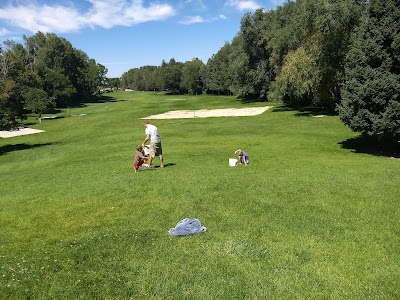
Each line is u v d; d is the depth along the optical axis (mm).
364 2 37344
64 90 106375
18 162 29969
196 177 15156
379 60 22297
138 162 18078
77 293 6633
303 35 43406
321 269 7168
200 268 7395
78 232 9961
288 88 48750
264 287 6605
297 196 11867
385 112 21344
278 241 8547
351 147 24734
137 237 9047
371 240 8438
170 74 167000
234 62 79062
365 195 11758
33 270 7578
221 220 10031
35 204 13086
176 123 46844
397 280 6672
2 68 79438
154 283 6887
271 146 25281
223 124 42188
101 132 44438
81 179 17469
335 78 42406
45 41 127438
